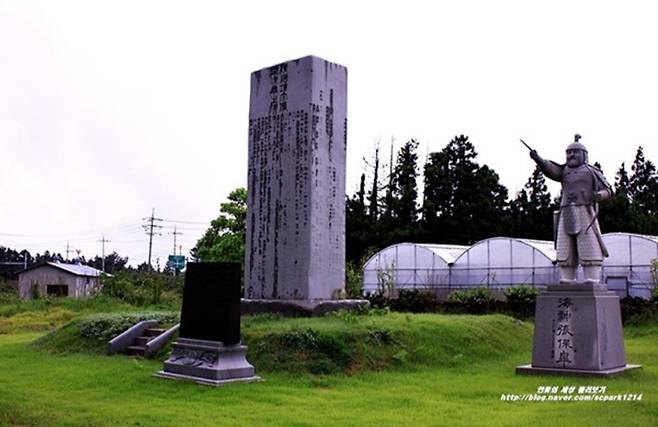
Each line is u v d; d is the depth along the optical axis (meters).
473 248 38.84
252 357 14.20
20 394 11.64
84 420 9.51
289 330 14.86
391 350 15.07
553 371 13.59
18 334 24.52
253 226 18.75
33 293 44.53
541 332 14.05
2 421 9.49
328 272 18.05
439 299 36.91
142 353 16.69
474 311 31.66
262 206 18.61
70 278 59.34
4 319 29.86
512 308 30.81
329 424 9.20
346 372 13.77
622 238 34.94
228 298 12.84
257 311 17.84
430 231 52.22
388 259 42.53
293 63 18.31
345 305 18.03
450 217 52.22
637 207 55.03
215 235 47.16
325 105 18.22
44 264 59.97
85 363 15.44
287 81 18.41
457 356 15.59
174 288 40.59
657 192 61.72
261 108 18.91
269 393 11.64
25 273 60.59
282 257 18.06
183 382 12.68
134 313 20.30
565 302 13.84
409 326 16.44
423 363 14.99
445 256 40.47
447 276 39.84
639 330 25.23
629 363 15.71
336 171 18.42
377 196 57.56
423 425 9.12
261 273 18.44
